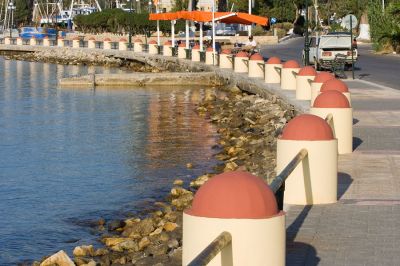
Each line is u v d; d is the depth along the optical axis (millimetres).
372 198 14719
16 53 104125
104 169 25703
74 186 23109
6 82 62500
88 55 88250
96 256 15523
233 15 58219
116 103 45750
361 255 11078
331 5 125312
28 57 96750
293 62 36531
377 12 81875
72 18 146500
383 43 78500
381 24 79000
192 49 63688
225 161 26281
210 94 46906
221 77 53750
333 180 14297
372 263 10703
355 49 49531
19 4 184625
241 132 32094
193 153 28156
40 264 14875
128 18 114688
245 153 26984
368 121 25172
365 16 118875
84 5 164500
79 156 28328
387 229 12484
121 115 40188
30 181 23953
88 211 19906
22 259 16016
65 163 26969
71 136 33219
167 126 35594
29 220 19141
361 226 12688
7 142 31766
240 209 8156
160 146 29984
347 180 16391
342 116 19328
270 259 8227
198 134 32750
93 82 57938
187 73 56344
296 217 13289
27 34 126312
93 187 22906
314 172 14172
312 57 50938
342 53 47938
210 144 30000
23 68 80938
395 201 14461
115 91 53500
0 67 82375
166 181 23469
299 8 128250
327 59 47844
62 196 21781
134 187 22734
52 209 20234
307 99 31094
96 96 50062
